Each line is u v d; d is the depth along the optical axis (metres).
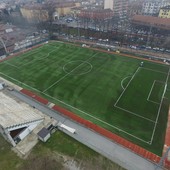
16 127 28.86
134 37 74.38
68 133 31.67
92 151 28.28
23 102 40.34
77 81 47.66
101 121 34.53
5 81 49.06
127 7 121.81
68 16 129.75
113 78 48.38
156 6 117.94
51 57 62.72
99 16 102.56
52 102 40.12
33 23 106.50
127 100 39.81
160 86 44.31
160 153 28.06
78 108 38.06
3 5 173.75
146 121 34.16
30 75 51.62
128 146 29.31
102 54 63.25
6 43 71.38
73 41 76.44
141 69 52.38
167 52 62.25
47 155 27.73
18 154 28.12
